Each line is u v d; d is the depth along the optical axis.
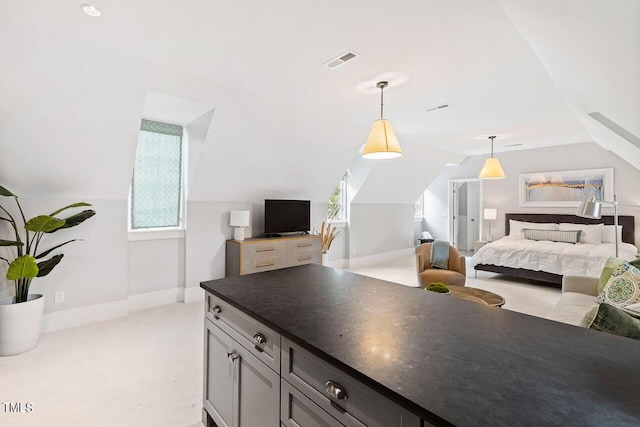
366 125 4.39
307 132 4.09
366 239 6.48
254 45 2.25
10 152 2.60
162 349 2.64
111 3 1.79
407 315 1.26
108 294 3.32
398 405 0.75
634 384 0.78
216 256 4.23
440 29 2.02
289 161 4.40
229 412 1.49
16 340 2.49
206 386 1.71
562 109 3.69
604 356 0.93
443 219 7.96
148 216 3.75
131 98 2.78
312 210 5.48
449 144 5.82
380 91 3.14
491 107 3.63
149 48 2.31
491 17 1.88
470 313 1.29
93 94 2.60
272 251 4.40
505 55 2.38
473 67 2.59
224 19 1.94
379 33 2.08
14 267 2.37
